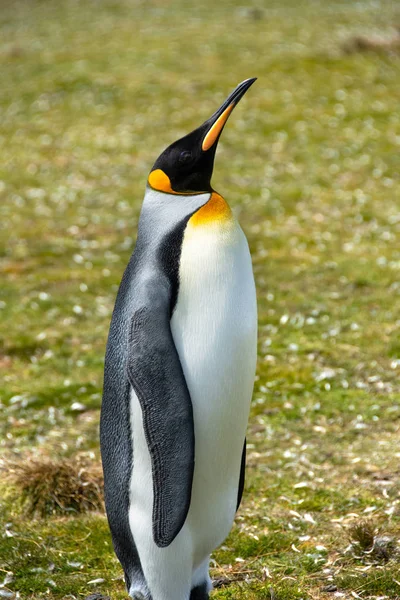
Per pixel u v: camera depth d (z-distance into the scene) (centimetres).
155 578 1260
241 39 7738
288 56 7169
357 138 5612
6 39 8469
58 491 1892
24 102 6481
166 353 1169
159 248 1230
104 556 1684
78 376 2736
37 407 2519
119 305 1262
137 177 5112
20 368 2842
